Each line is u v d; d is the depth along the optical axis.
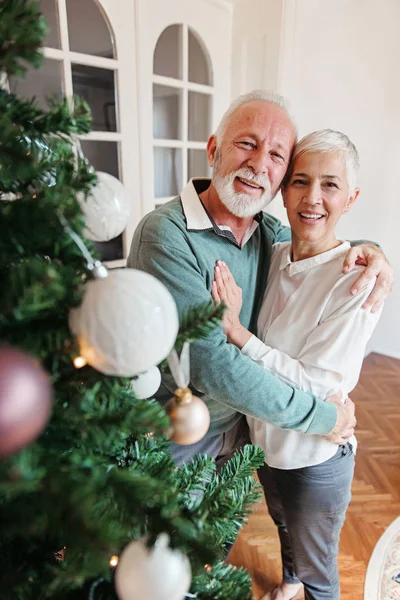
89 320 0.33
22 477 0.28
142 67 1.50
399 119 2.45
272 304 0.97
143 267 0.81
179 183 1.83
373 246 0.91
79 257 0.41
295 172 0.85
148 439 0.54
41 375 0.30
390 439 2.00
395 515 1.57
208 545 0.43
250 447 0.65
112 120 1.50
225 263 0.90
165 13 1.53
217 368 0.74
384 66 2.24
